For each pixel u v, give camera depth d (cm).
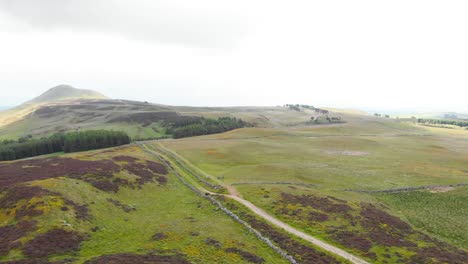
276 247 4172
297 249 4119
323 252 4066
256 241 4397
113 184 6481
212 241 4206
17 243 3738
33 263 3316
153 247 3978
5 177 6356
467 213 5947
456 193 6881
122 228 4656
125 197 6141
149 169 8269
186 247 3994
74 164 7725
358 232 4894
